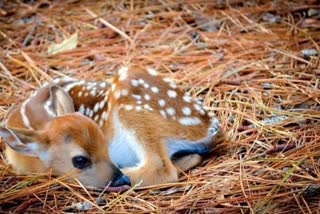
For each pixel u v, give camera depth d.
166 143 6.82
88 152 6.48
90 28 9.67
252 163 6.74
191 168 6.84
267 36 9.21
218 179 6.56
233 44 9.08
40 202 6.37
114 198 6.39
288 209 6.08
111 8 10.15
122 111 6.84
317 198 6.16
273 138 7.14
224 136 7.14
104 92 7.16
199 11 9.90
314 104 7.70
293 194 6.18
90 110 7.22
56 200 6.38
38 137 6.57
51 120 6.76
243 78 8.27
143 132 6.79
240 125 7.41
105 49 9.12
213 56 8.82
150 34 9.43
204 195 6.30
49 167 6.62
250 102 7.81
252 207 6.13
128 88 6.89
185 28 9.52
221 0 10.12
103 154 6.53
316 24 9.39
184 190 6.46
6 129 6.51
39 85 8.43
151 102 6.89
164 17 9.81
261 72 8.39
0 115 7.84
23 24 9.79
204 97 8.03
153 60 8.81
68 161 6.55
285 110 7.62
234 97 7.96
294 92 7.91
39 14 10.04
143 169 6.61
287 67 8.45
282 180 6.36
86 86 7.39
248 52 8.84
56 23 9.79
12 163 6.94
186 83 8.29
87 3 10.29
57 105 6.96
